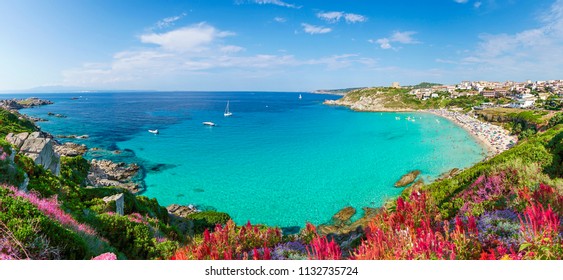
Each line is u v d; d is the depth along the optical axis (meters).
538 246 5.55
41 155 21.62
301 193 44.84
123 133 95.25
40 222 8.69
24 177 15.54
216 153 72.06
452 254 5.82
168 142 84.06
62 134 88.12
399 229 7.50
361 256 6.38
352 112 190.62
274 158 67.50
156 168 57.66
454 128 111.56
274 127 120.06
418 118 150.25
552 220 5.95
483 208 10.15
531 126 90.56
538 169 14.19
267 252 7.02
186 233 25.66
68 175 26.61
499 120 118.31
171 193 45.06
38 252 7.86
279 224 35.44
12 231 7.87
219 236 8.88
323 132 107.19
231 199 42.91
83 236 11.06
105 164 55.06
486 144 78.81
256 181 50.72
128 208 21.48
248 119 147.50
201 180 51.09
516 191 9.80
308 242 9.32
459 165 57.25
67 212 13.77
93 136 87.69
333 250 6.50
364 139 91.81
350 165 60.25
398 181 48.62
